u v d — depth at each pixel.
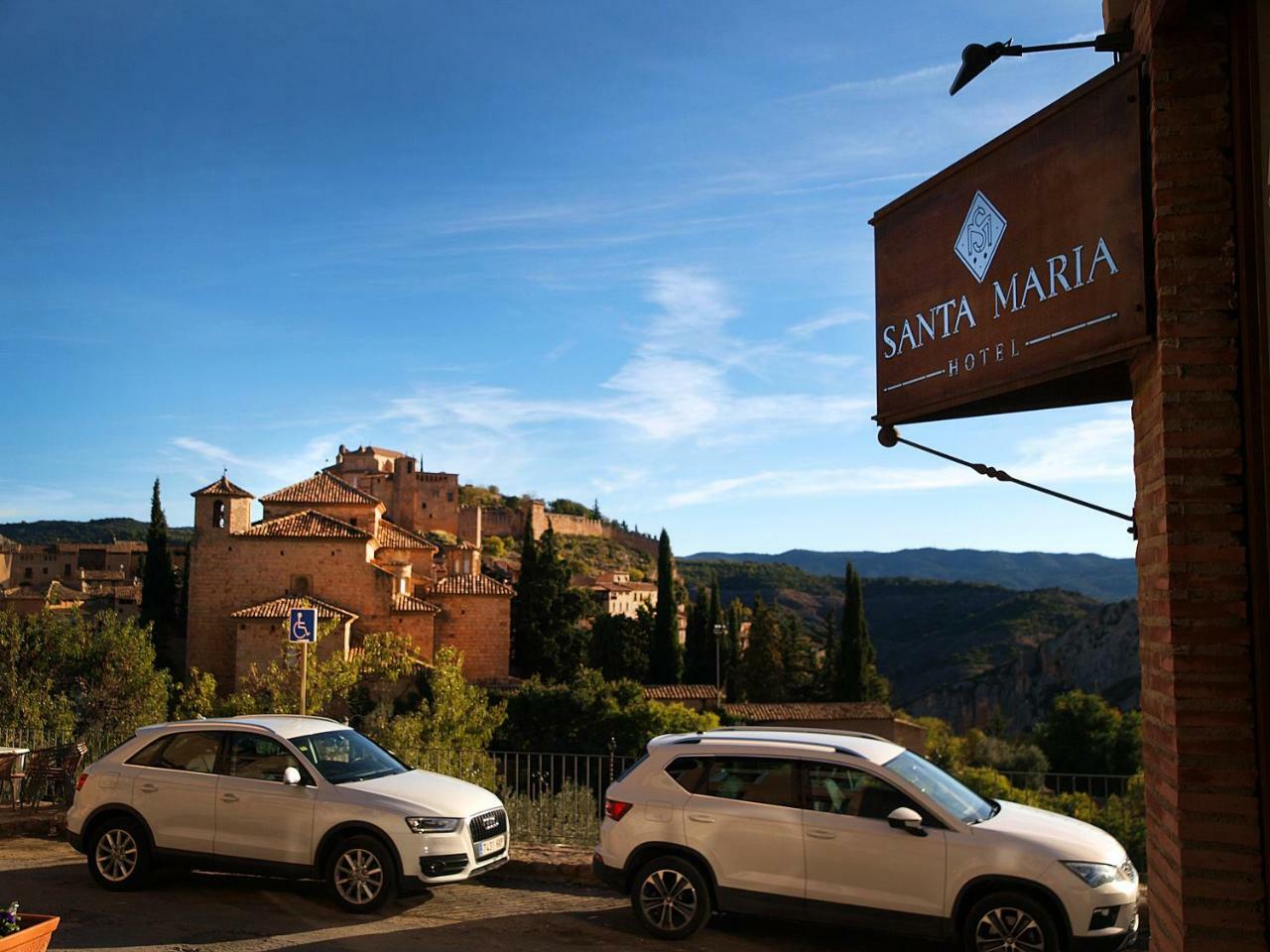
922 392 7.77
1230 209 5.69
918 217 7.89
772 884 8.98
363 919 9.98
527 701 51.03
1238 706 5.54
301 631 14.23
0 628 28.22
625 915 10.17
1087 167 6.32
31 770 14.83
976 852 8.40
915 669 141.38
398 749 20.22
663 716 50.38
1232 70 5.67
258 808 10.52
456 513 137.38
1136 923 8.40
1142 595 6.55
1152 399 6.01
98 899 10.58
